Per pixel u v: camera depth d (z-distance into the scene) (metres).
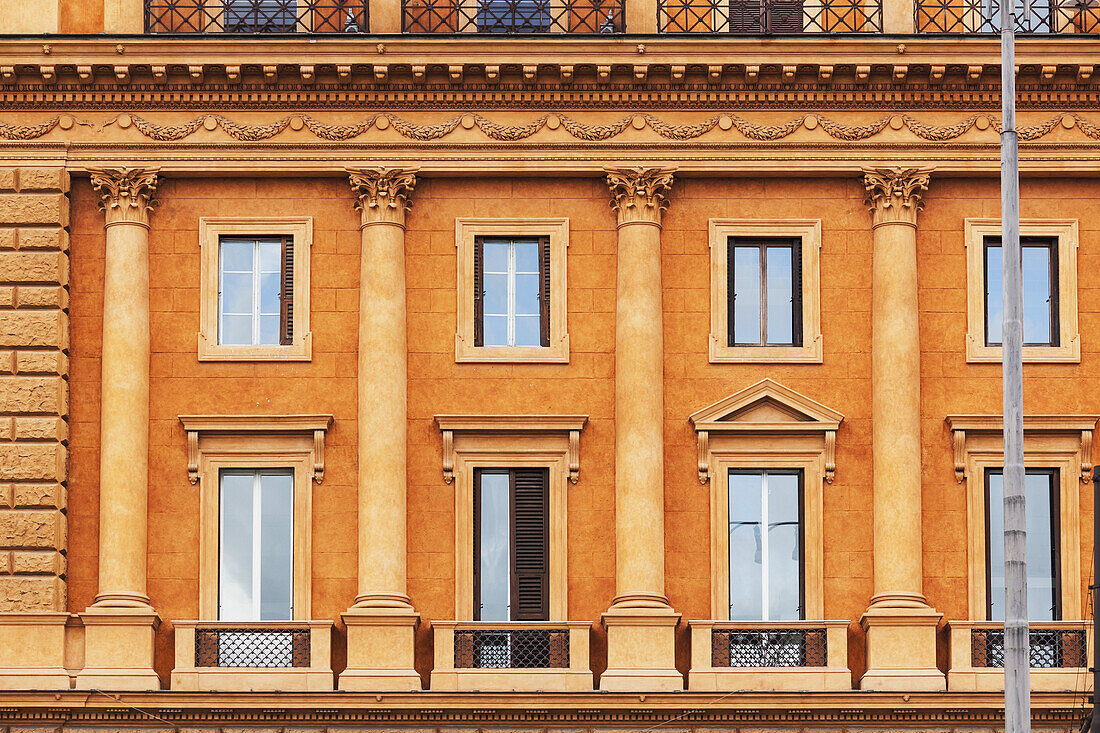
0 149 45.31
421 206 45.78
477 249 45.75
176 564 44.44
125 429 44.41
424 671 44.09
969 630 44.06
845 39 45.09
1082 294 45.72
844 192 45.94
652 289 45.12
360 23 46.38
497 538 44.78
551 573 44.56
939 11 46.44
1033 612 44.78
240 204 45.72
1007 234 36.06
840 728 43.41
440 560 44.56
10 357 44.62
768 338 45.69
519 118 45.69
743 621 44.22
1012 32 36.97
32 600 43.66
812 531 44.66
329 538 44.56
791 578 44.78
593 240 45.69
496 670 43.75
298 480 44.75
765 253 46.00
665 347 45.34
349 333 45.31
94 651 43.53
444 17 46.41
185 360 45.12
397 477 44.44
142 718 43.19
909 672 43.56
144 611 43.66
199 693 43.03
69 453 44.72
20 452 44.25
